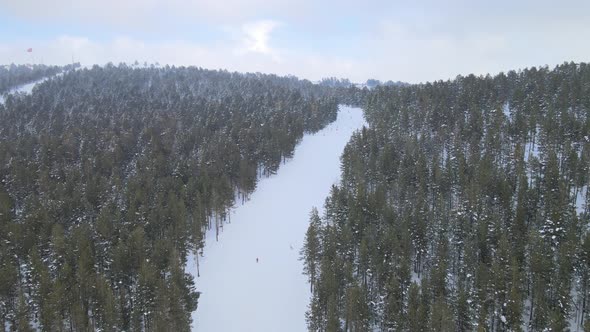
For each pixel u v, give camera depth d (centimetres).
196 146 14638
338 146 16875
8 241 7894
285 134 15412
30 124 18438
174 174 11781
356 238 8319
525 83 15350
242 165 12531
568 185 8800
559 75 14762
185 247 8881
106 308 6197
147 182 10856
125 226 8800
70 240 7981
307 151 16425
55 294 6138
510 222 8188
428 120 14075
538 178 9138
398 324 6100
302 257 8938
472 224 8181
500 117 12231
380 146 13225
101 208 9906
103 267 7919
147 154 13288
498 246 7350
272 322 7600
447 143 12362
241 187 12594
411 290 6356
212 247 10094
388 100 17925
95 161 12594
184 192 10406
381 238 7956
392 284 6625
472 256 7281
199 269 9206
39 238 8125
